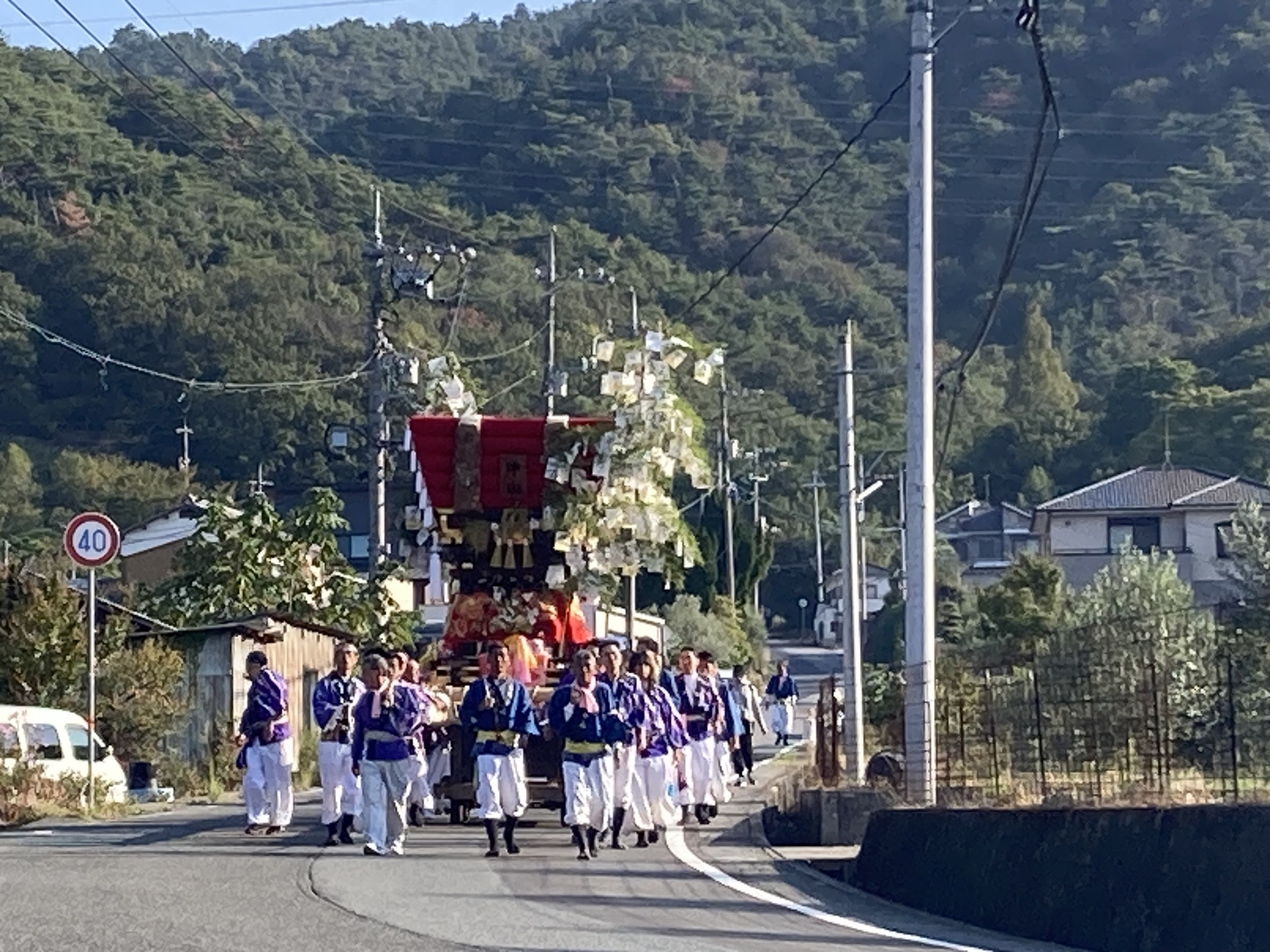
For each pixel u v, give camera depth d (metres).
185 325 55.84
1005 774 15.09
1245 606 12.50
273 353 55.72
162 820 18.36
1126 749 13.05
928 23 18.98
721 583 61.47
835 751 21.17
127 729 24.94
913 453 18.48
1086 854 11.59
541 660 19.16
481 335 52.00
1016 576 38.53
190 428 54.81
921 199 18.77
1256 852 10.25
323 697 16.02
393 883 12.88
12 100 59.03
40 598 24.33
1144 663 12.92
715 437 60.28
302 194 58.94
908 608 18.30
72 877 12.66
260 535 32.28
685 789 19.41
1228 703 11.85
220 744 26.55
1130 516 54.34
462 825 18.67
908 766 16.77
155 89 53.56
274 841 16.05
